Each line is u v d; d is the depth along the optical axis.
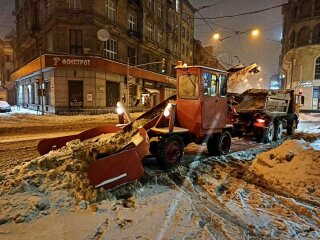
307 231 3.43
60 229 3.09
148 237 3.05
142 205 3.98
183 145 6.50
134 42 30.17
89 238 2.96
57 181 3.93
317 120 22.55
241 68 11.20
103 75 24.30
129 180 4.44
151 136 6.21
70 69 22.72
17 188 3.63
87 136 6.21
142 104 31.70
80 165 4.23
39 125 14.28
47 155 4.55
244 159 7.48
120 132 6.32
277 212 4.00
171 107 6.06
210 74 6.86
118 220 3.43
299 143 6.56
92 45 23.67
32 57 29.66
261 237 3.22
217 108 7.24
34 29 27.61
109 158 4.19
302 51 42.16
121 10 27.50
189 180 5.31
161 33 36.84
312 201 4.48
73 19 22.92
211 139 7.63
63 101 22.81
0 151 7.55
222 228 3.40
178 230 3.25
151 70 34.81
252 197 4.59
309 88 41.78
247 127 10.84
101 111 24.11
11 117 19.19
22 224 3.12
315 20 40.22
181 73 6.89
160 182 5.18
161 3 36.25
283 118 12.65
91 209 3.61
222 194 4.73
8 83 47.44
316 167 5.31
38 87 27.36
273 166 5.93
